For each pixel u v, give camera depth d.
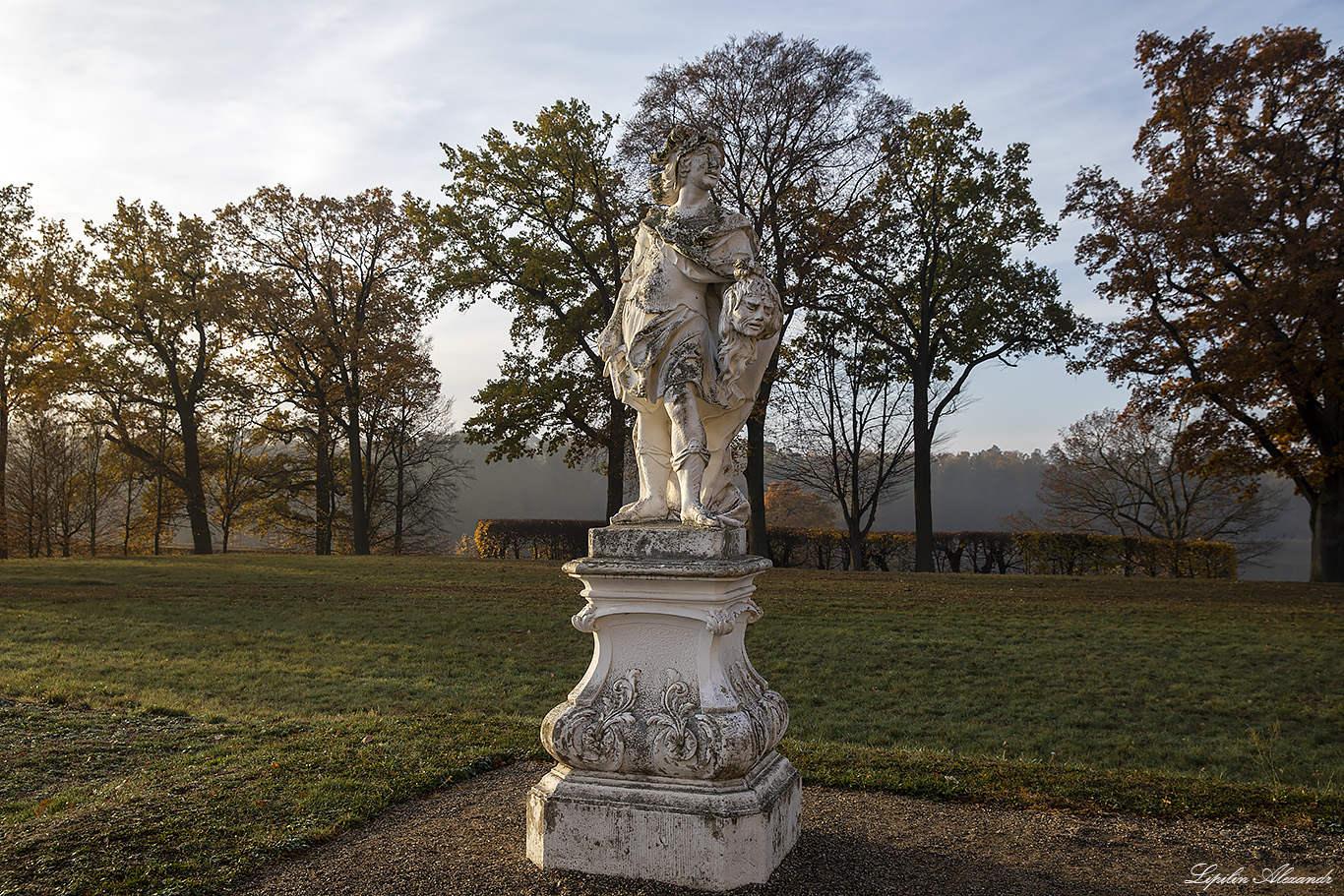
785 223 22.64
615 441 25.31
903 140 22.83
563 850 3.64
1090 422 33.59
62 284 28.17
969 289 25.67
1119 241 20.30
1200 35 19.84
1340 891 3.62
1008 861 3.90
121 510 37.16
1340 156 19.53
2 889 3.48
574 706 3.77
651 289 4.09
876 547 30.14
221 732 6.59
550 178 24.98
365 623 13.77
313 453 35.44
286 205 30.52
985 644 11.73
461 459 39.97
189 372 32.97
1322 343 17.94
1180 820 4.49
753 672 4.05
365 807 4.52
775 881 3.55
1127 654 11.06
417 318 31.23
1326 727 8.05
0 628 12.64
